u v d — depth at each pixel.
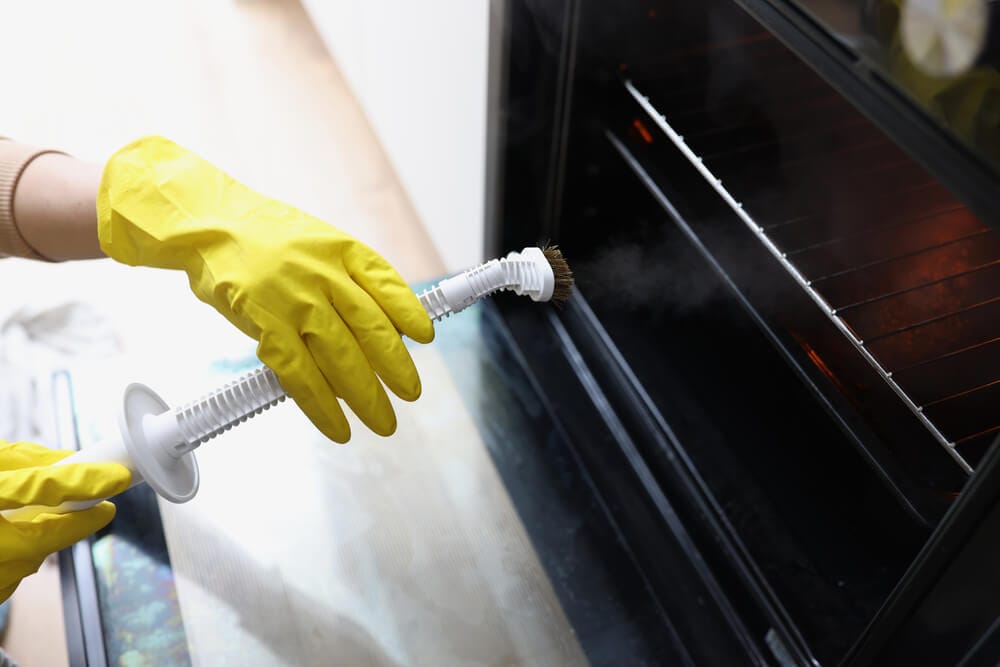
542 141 1.15
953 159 0.54
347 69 2.08
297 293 0.79
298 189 2.01
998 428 0.83
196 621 0.97
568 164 1.15
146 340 1.70
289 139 2.14
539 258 0.79
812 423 1.12
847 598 0.94
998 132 0.50
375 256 0.84
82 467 0.75
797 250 1.00
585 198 1.21
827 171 1.07
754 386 1.15
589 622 0.98
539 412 1.17
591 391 1.18
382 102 1.84
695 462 1.07
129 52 2.40
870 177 1.08
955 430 0.84
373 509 1.07
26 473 0.74
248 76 2.32
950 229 1.02
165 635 0.96
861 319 0.94
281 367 0.78
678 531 1.05
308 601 0.99
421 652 0.96
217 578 1.01
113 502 1.06
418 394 0.82
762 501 1.03
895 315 0.94
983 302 0.94
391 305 0.81
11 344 1.60
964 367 0.89
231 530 1.04
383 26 1.62
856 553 0.98
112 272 1.82
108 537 1.03
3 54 2.40
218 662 0.95
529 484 1.10
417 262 1.87
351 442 1.13
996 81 0.49
